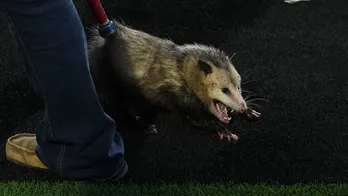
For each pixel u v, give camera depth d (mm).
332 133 3059
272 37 4039
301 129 3096
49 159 2510
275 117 3205
